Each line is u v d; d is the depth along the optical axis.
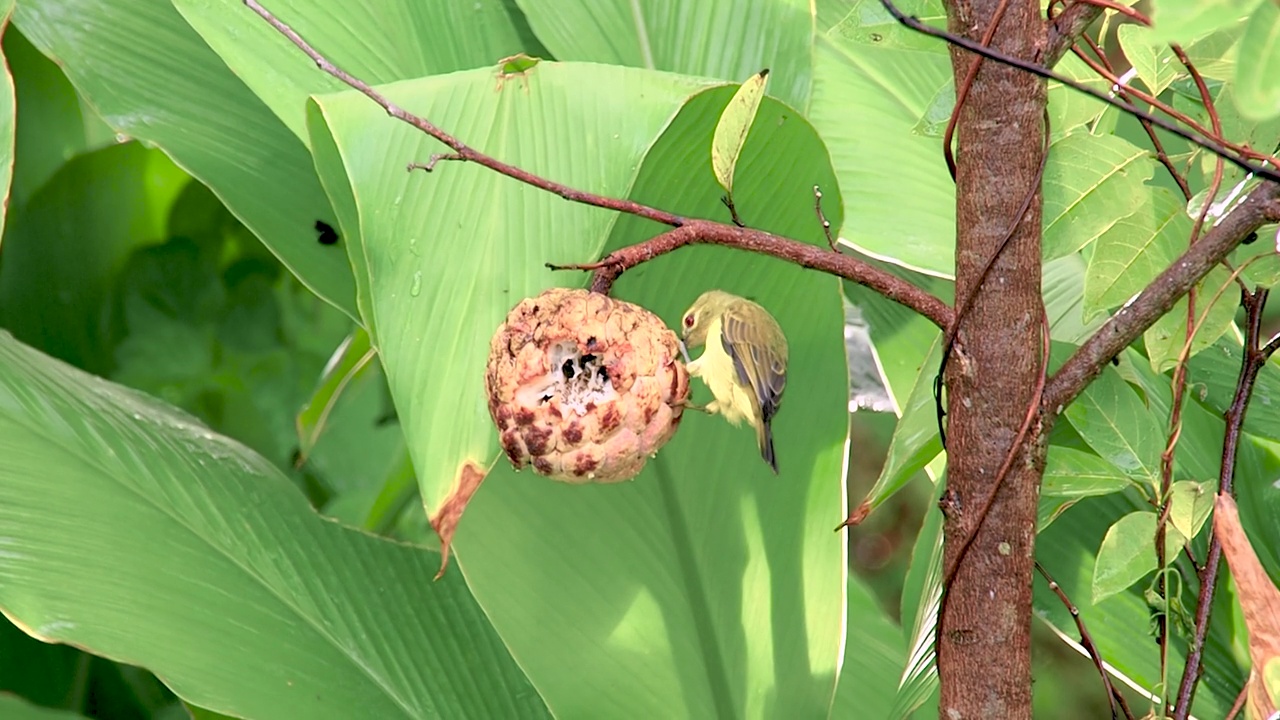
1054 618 1.02
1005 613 0.77
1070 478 0.86
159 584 0.94
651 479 0.97
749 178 0.93
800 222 0.96
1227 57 0.84
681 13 1.08
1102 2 0.74
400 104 0.80
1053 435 0.93
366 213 0.78
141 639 0.90
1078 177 0.82
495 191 0.80
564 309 0.76
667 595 0.98
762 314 0.92
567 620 0.96
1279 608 0.76
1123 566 0.84
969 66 0.75
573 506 0.97
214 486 1.02
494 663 1.03
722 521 0.98
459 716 0.99
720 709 0.98
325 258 1.06
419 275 0.78
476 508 0.96
